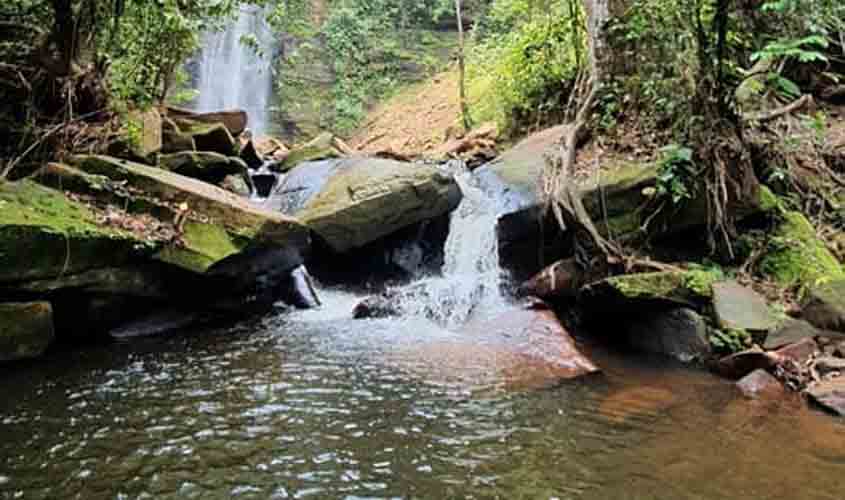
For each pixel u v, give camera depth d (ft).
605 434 13.76
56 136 22.94
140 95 30.78
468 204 27.76
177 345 19.67
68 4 21.83
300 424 14.08
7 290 17.37
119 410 14.56
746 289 19.77
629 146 24.16
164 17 26.86
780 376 16.49
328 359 18.61
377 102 67.97
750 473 12.02
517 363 18.40
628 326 20.76
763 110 23.63
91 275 18.79
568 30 33.96
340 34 67.51
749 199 21.44
